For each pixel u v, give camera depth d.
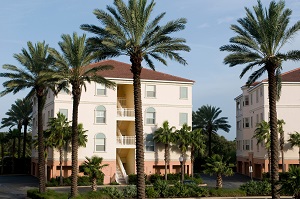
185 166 54.91
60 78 35.47
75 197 33.78
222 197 38.06
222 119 76.81
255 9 31.56
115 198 36.38
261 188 39.00
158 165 54.38
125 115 55.06
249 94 66.44
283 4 31.19
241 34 32.34
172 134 53.03
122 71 55.97
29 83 38.56
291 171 28.16
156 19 30.12
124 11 29.03
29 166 72.31
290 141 56.19
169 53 30.67
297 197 27.89
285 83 57.81
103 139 53.12
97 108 53.41
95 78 36.06
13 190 45.97
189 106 56.50
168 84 56.09
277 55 30.75
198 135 53.75
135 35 29.17
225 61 32.66
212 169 39.56
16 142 94.56
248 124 66.94
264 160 57.88
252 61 32.19
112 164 52.88
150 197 37.44
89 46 31.30
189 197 38.03
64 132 49.00
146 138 54.38
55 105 51.97
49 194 36.22
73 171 34.34
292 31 31.39
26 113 75.31
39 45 39.03
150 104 55.12
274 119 31.00
